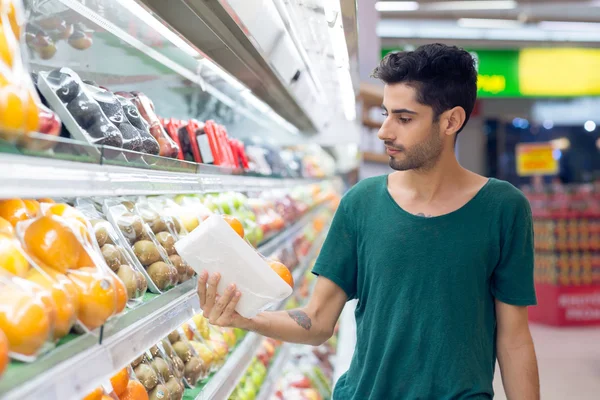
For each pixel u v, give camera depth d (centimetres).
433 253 152
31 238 91
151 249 143
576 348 629
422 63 145
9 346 75
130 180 107
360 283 166
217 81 250
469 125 1384
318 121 419
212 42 195
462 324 149
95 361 89
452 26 1160
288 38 216
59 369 80
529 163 1038
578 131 1570
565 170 1578
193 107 279
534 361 153
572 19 1105
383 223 159
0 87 76
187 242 119
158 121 171
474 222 153
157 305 122
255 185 227
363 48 718
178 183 137
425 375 149
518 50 1206
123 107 147
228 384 178
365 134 714
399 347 152
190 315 142
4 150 75
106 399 108
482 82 1211
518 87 1213
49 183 78
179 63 217
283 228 306
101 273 97
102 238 122
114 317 99
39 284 84
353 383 161
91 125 123
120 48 189
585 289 753
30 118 81
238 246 118
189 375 164
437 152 151
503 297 155
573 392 477
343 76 258
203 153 202
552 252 754
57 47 160
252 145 331
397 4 1023
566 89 1216
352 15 183
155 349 153
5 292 78
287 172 358
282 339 153
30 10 144
